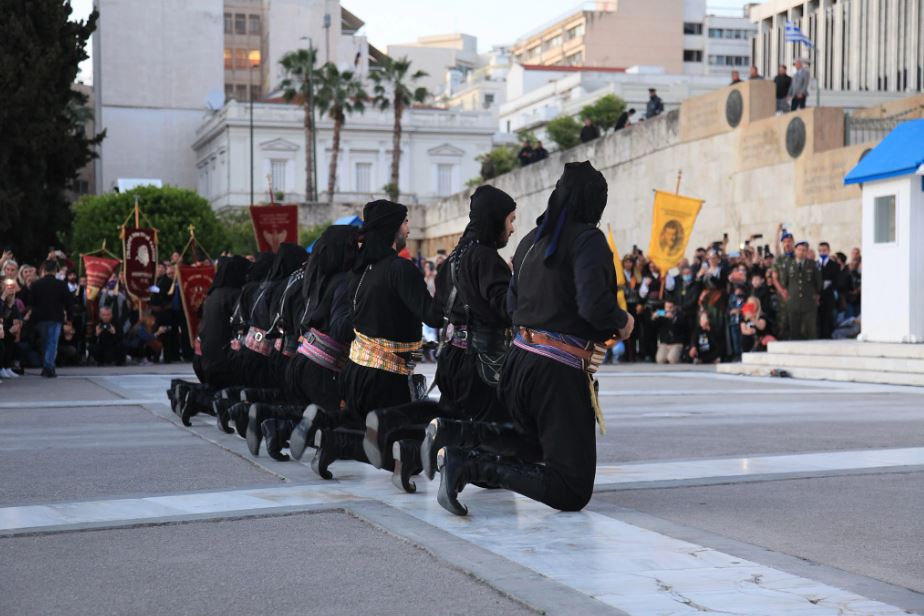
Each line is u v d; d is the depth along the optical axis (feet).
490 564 15.93
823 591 14.53
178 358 76.64
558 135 284.20
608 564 15.98
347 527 18.95
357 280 23.48
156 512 20.22
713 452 28.17
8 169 91.45
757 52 351.25
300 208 223.51
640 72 364.17
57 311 60.95
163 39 347.77
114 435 32.91
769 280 67.05
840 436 31.32
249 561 16.55
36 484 23.91
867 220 57.88
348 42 396.98
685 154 103.65
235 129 299.17
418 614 13.75
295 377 24.99
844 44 309.42
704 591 14.53
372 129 309.83
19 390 51.08
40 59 90.94
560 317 18.33
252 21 387.14
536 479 18.66
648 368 67.41
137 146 346.54
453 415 21.16
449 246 189.26
